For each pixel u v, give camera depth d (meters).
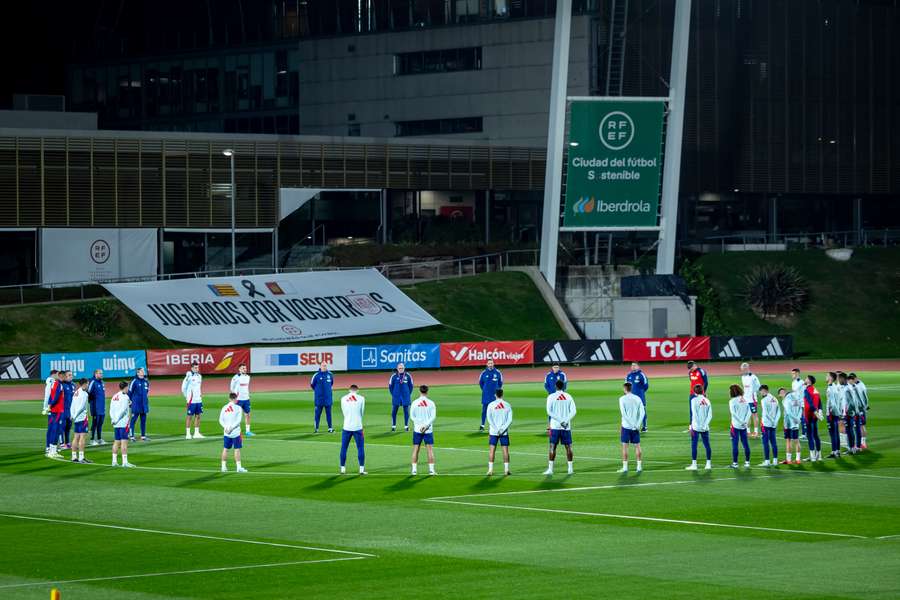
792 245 143.75
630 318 116.44
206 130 161.12
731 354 112.00
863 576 26.55
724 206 146.50
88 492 39.16
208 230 123.88
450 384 89.56
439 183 133.75
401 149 132.00
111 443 53.72
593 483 40.34
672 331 115.94
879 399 74.94
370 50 148.75
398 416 65.56
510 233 137.00
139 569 27.62
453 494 38.19
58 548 30.12
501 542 30.50
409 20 146.62
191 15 160.38
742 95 142.38
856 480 40.81
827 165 147.50
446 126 145.25
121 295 104.50
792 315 126.19
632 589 25.42
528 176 137.00
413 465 42.59
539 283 121.44
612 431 57.25
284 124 156.62
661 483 40.22
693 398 43.84
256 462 46.66
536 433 56.56
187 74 161.88
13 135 116.25
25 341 99.12
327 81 151.38
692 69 139.88
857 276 134.00
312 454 49.06
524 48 140.25
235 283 107.19
